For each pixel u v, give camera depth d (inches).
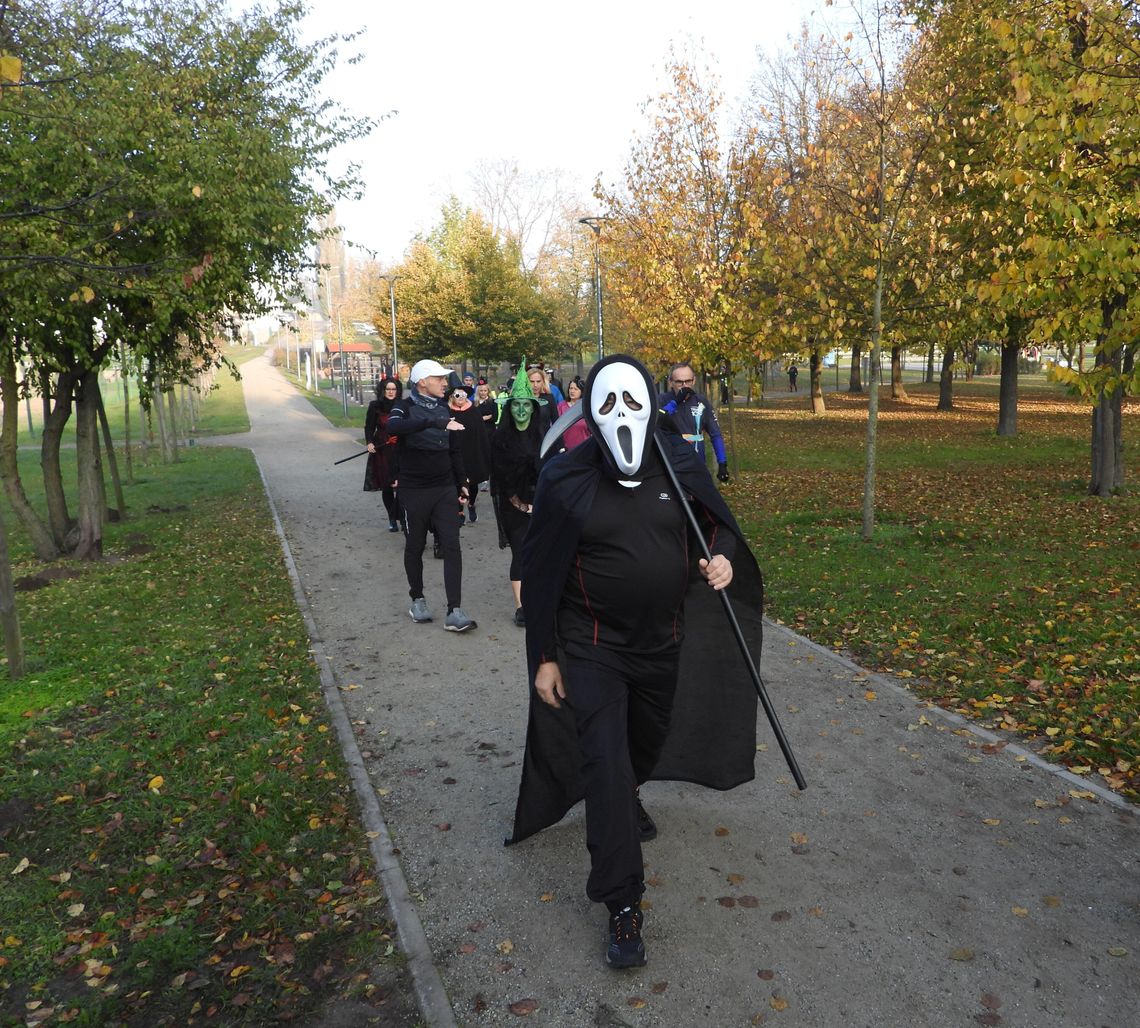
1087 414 1108.5
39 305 337.7
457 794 168.6
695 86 569.6
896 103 373.7
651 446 118.9
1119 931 122.2
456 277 1841.8
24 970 121.4
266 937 125.9
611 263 681.6
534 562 120.7
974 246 383.2
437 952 121.9
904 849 144.4
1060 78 283.0
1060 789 162.7
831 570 339.0
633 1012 109.6
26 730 204.7
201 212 366.9
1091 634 242.4
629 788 117.6
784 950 120.0
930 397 1460.4
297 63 447.5
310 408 1882.4
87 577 385.4
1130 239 264.1
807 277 408.8
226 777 176.4
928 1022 106.3
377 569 376.5
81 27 335.9
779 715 201.5
